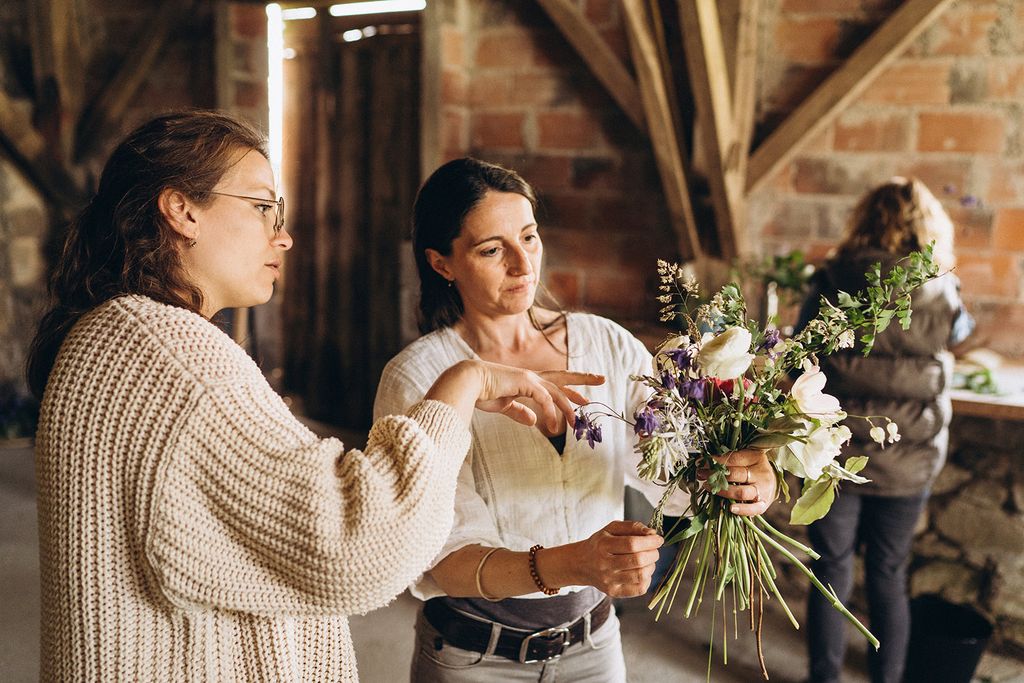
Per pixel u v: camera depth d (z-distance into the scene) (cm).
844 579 249
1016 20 305
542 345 145
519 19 387
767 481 121
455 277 138
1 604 309
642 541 114
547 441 137
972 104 316
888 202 235
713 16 295
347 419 502
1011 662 284
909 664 244
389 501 91
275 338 507
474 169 133
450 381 110
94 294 101
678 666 278
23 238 496
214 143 101
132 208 99
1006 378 290
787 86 342
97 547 92
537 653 139
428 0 381
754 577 127
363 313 487
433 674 143
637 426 114
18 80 488
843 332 121
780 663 280
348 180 476
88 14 484
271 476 90
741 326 123
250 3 446
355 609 93
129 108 485
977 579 294
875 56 314
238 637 99
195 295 102
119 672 94
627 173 378
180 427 91
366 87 462
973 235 323
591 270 392
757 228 355
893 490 238
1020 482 284
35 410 490
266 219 106
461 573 129
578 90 382
